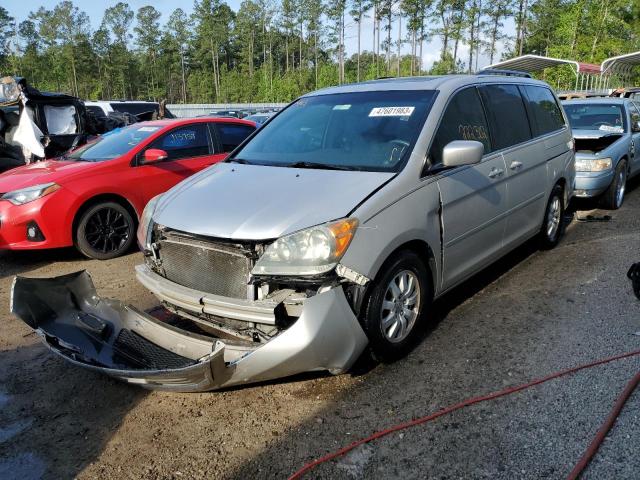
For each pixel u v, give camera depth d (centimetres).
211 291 327
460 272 410
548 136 545
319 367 306
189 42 9219
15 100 1007
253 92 7038
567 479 252
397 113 405
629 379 329
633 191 929
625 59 1966
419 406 315
